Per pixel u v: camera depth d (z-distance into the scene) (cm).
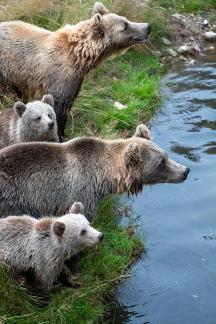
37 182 918
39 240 854
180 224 1066
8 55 1191
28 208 924
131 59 1589
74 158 928
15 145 923
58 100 1175
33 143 926
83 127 1280
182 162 1214
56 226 834
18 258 855
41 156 920
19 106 1061
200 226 1059
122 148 930
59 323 835
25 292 850
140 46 1619
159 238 1037
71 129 1261
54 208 936
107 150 931
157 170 920
